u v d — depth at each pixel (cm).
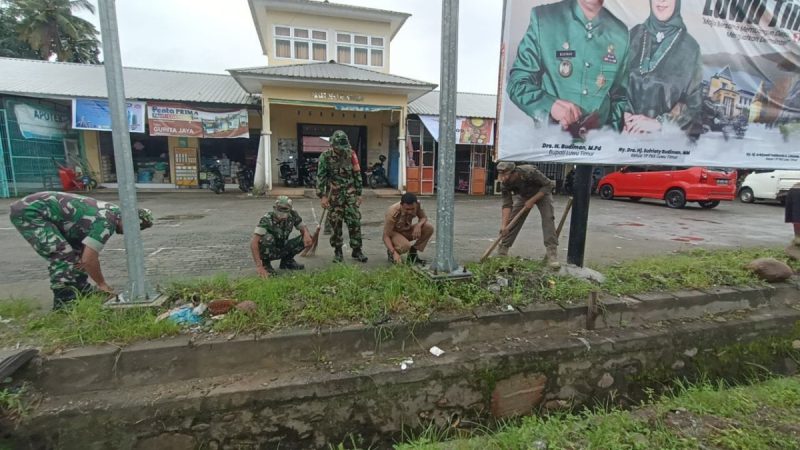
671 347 357
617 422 253
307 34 1622
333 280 363
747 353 384
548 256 460
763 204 1496
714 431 241
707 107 434
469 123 1518
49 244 314
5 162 1206
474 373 301
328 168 465
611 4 385
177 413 251
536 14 367
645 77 405
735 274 435
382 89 1316
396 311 318
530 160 388
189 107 1311
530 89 376
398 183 1486
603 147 405
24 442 236
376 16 1627
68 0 2558
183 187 1571
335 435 275
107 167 1554
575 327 349
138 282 305
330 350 292
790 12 443
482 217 954
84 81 1389
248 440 262
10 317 303
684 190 1207
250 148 1656
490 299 342
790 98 464
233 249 559
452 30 333
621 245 632
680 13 406
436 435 291
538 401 321
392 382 283
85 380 255
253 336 279
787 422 251
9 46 2617
